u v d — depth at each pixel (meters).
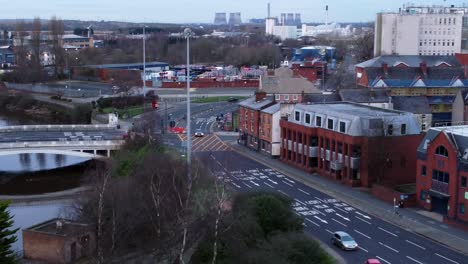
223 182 87.25
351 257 76.62
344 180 113.56
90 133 153.88
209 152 142.38
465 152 88.50
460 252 78.56
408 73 176.38
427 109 149.00
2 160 151.12
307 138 124.25
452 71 176.38
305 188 111.69
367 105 136.38
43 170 138.88
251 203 76.88
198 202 73.12
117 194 78.25
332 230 87.69
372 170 110.25
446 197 90.81
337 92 152.38
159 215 73.06
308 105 130.88
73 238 76.56
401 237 84.62
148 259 69.75
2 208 66.50
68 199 113.69
